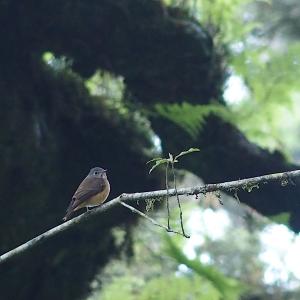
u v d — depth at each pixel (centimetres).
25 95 1231
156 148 1336
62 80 1285
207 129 1247
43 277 1272
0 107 1193
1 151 1183
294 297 1521
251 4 1505
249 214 1573
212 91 1287
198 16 1377
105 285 1430
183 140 1248
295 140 1788
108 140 1297
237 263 1581
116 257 1362
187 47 1232
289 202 1231
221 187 679
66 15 1184
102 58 1239
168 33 1221
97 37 1212
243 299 1495
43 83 1257
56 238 1251
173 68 1238
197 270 1205
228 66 1370
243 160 1250
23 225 1221
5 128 1194
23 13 1184
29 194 1216
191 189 684
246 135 1389
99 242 1304
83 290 1319
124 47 1220
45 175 1233
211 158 1254
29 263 1247
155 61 1231
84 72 1274
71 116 1279
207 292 1317
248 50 1419
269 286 1543
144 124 1338
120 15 1198
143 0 1212
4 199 1198
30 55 1234
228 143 1253
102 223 1284
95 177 878
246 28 1405
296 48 1423
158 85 1246
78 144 1289
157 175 1302
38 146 1223
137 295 1422
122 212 1295
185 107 1159
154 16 1217
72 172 1278
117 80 1341
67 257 1277
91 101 1306
